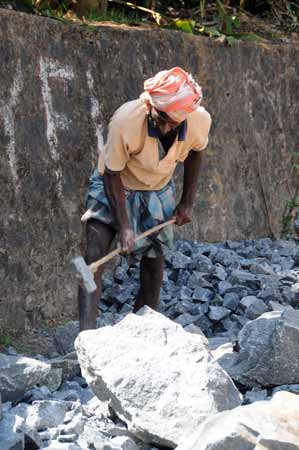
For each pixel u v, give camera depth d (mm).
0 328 7863
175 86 6602
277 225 11406
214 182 10547
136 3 12086
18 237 8094
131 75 9555
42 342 7914
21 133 8227
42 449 5191
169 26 10953
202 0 12227
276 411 5242
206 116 7137
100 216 7207
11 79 8156
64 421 5645
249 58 11031
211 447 4953
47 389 6184
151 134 6852
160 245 7434
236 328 8305
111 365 5789
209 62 10500
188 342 5914
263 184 11203
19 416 5504
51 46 8633
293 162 11625
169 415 5504
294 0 13945
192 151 7344
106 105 9227
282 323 6316
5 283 7949
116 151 6883
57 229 8531
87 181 8914
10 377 6000
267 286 9039
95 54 9148
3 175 8000
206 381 5605
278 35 12727
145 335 6059
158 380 5645
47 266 8391
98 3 10812
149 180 7199
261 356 6359
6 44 8117
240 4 13508
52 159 8531
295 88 11711
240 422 5047
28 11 9328
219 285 9016
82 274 6285
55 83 8656
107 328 6113
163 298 8828
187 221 7543
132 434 5621
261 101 11203
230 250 10352
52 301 8430
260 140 11164
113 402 5734
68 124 8750
